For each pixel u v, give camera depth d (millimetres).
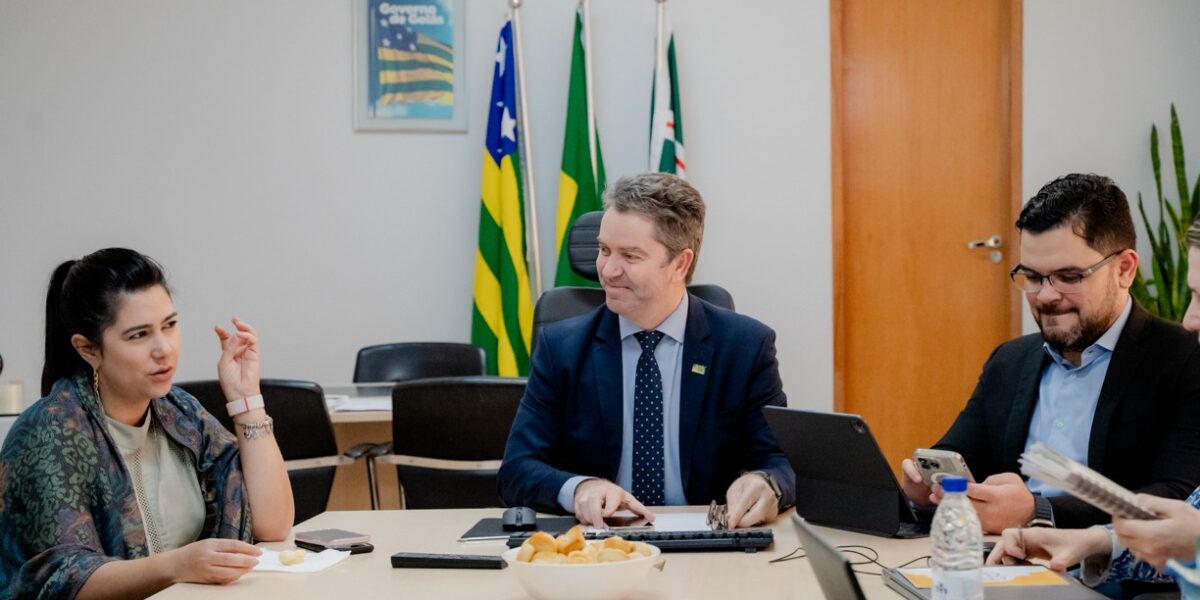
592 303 2938
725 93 5094
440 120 5094
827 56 5086
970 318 5125
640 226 2123
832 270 5094
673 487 2199
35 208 5020
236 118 5070
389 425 3578
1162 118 5027
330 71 5082
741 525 1904
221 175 5066
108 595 1618
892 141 5148
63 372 1878
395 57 5090
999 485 1776
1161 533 1333
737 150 5102
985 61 5102
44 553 1679
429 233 5117
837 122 5086
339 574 1624
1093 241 1982
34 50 5008
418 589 1528
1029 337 2238
